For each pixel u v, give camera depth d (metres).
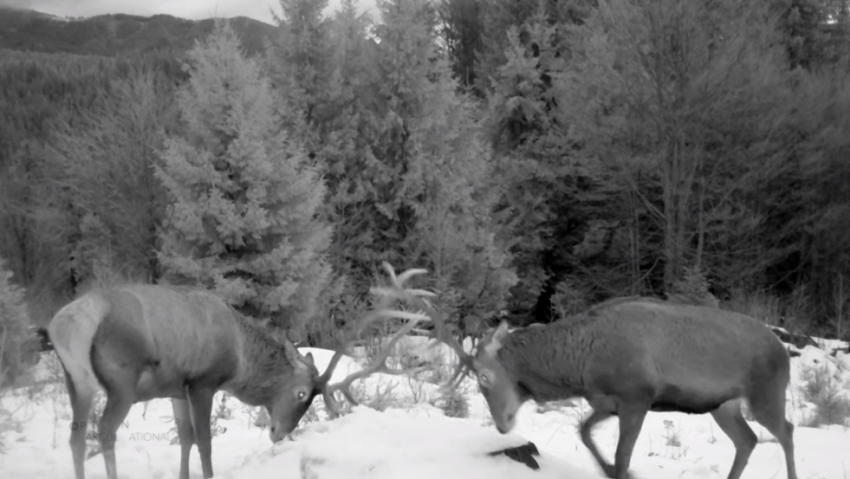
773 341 6.61
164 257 15.43
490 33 32.31
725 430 6.96
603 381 6.36
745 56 23.14
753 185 23.50
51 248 24.95
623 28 22.67
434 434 6.16
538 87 26.97
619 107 23.34
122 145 23.06
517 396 6.75
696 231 23.03
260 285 15.57
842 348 17.50
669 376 6.35
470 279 20.64
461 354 6.81
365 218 20.38
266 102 16.28
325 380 7.27
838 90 24.89
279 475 5.74
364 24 21.41
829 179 24.28
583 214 26.69
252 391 7.13
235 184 15.62
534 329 6.66
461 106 21.83
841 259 23.97
